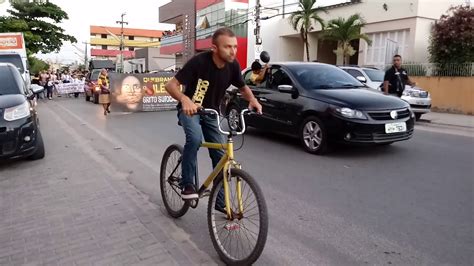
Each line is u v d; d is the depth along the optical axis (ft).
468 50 55.36
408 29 68.08
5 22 104.53
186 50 142.20
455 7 58.70
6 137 20.01
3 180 18.95
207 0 126.72
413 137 29.96
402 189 17.07
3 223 13.78
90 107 57.98
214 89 12.09
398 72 31.76
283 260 11.14
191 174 12.46
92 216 14.24
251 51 111.65
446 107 54.34
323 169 20.29
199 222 13.71
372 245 11.97
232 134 10.93
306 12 82.28
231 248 10.84
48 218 14.14
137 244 12.00
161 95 51.62
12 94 22.47
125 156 23.86
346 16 80.12
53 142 28.40
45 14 112.88
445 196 16.16
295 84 25.03
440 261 11.01
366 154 23.49
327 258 11.22
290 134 25.46
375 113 21.65
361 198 15.99
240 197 10.49
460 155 23.47
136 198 16.14
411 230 12.98
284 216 14.23
